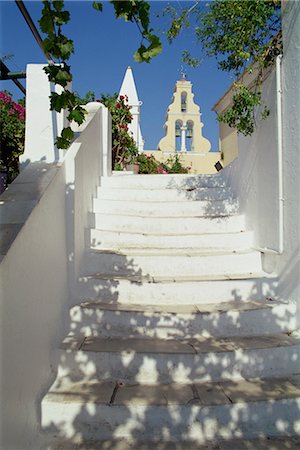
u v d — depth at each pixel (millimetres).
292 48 3438
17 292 2135
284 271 3645
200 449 2393
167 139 14750
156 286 3561
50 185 2881
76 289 3578
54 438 2477
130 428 2504
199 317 3240
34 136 3605
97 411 2510
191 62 4043
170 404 2521
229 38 3693
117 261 3984
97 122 5469
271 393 2678
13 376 2059
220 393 2674
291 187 3531
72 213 3457
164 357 2859
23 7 1913
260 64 3824
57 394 2627
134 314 3254
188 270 3965
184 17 3752
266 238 4066
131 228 4750
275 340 3143
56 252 3031
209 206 5109
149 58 1789
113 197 5453
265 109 4020
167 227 4727
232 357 2904
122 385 2795
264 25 3617
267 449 2400
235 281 3646
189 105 15117
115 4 1690
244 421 2543
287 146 3598
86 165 4367
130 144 8242
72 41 1944
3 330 1926
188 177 5875
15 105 5691
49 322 2795
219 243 4441
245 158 4809
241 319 3293
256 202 4379
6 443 1940
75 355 2918
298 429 2594
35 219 2480
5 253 1979
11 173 5547
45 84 3621
